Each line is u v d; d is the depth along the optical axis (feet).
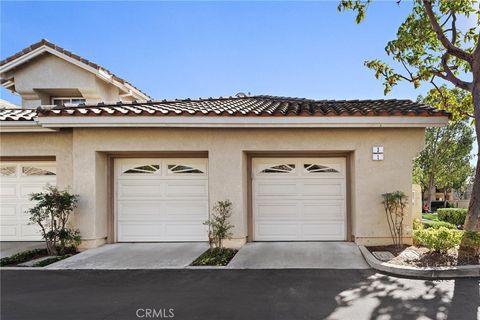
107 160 33.24
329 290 19.88
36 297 19.58
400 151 30.07
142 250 29.94
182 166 33.40
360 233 30.09
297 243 31.65
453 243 25.14
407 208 29.78
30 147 33.06
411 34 32.42
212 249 29.30
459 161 99.40
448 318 16.14
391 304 17.80
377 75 36.76
